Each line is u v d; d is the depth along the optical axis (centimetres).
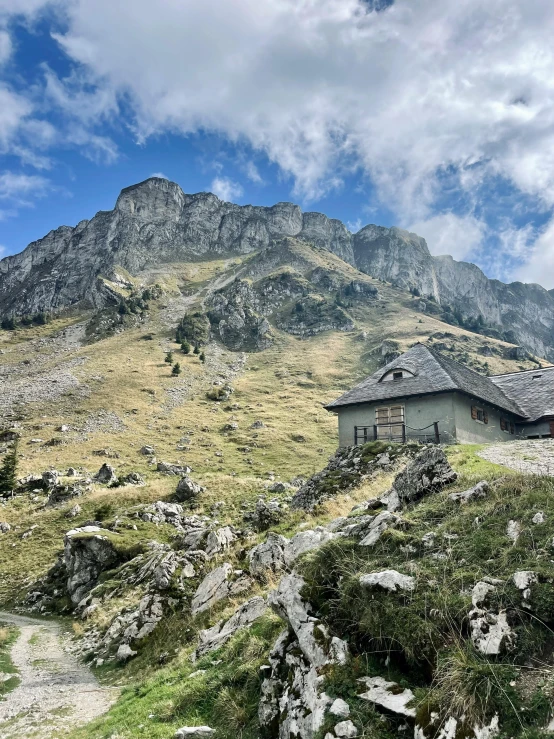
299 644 788
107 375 12181
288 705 721
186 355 15062
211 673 1030
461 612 646
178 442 8212
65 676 1677
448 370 3400
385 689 628
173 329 17775
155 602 1862
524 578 636
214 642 1230
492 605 632
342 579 823
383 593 726
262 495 4694
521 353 16288
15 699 1405
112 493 4991
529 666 557
